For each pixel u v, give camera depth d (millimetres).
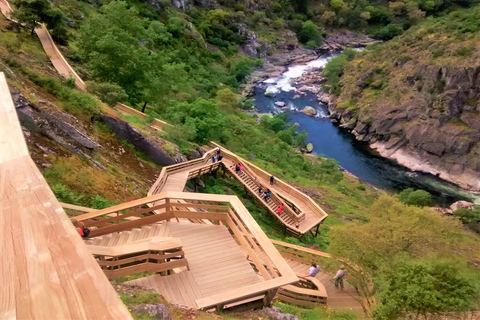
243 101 66625
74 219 11031
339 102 67312
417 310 11984
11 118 4500
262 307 9836
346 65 73812
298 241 26406
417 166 54375
